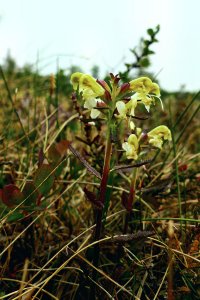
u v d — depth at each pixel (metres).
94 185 0.23
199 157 0.29
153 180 0.24
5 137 0.25
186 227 0.19
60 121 0.29
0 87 0.37
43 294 0.18
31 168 0.24
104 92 0.16
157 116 0.35
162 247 0.19
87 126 0.22
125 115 0.15
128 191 0.22
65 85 0.39
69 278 0.19
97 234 0.17
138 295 0.17
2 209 0.19
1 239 0.19
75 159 0.25
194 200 0.22
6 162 0.22
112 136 0.16
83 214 0.23
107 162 0.16
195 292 0.16
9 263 0.19
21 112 0.33
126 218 0.19
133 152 0.16
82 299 0.18
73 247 0.20
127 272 0.18
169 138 0.18
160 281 0.18
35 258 0.19
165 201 0.24
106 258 0.20
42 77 0.39
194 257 0.18
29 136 0.27
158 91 0.16
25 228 0.19
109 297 0.17
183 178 0.24
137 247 0.18
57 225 0.22
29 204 0.19
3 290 0.18
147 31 0.26
